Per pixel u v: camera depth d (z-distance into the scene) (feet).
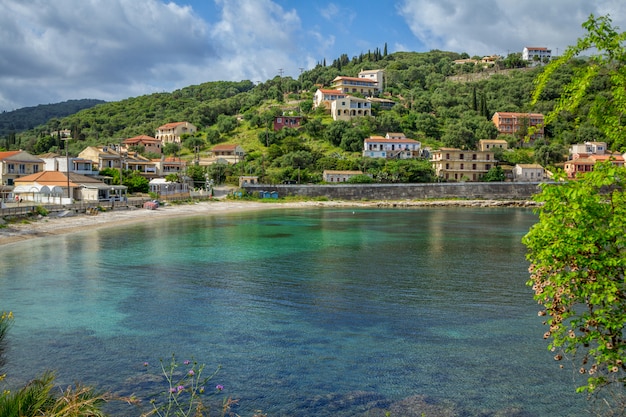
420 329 72.59
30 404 26.16
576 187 25.62
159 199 348.38
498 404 48.75
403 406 48.57
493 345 65.51
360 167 485.56
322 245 169.58
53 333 70.13
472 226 243.40
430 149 547.90
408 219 287.48
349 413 47.19
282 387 52.75
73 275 112.47
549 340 67.10
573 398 49.42
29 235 182.39
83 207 252.21
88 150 408.46
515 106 649.61
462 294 94.68
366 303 87.97
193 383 53.26
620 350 26.71
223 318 78.33
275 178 458.50
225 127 647.15
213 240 180.86
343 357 61.31
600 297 25.07
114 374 55.62
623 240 24.91
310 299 90.94
